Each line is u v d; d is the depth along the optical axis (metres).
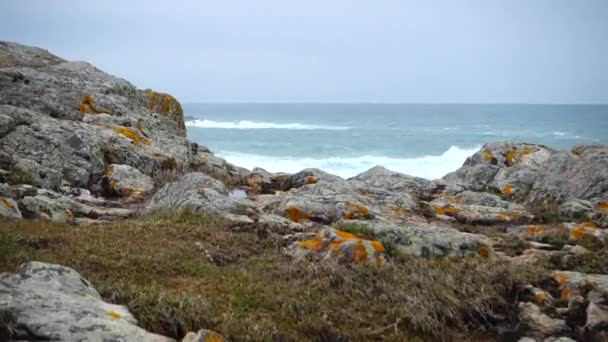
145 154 19.25
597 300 7.71
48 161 15.84
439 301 7.76
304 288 8.07
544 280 8.69
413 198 16.66
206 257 9.17
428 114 189.62
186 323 6.11
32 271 6.16
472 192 17.56
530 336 7.27
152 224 11.00
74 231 9.82
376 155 57.25
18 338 4.93
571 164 17.28
